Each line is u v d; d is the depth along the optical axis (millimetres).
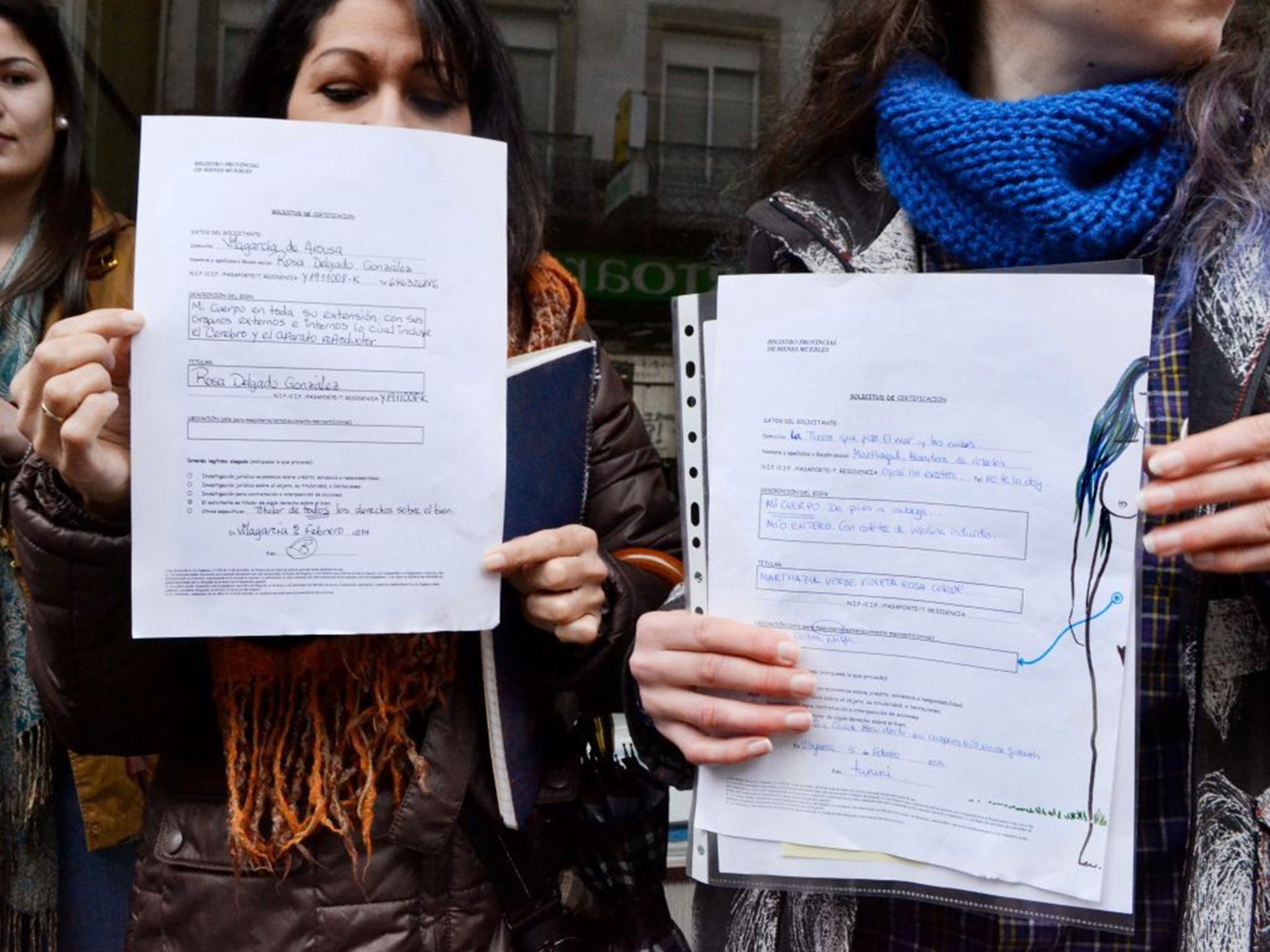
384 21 1163
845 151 1009
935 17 958
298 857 1093
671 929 1286
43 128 1704
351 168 998
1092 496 750
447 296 1020
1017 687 776
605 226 3334
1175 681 799
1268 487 680
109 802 1649
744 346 852
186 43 3080
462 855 1147
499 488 1038
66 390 934
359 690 1100
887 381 809
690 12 3193
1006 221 823
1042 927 833
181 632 969
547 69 3291
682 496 895
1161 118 793
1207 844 763
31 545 1028
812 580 836
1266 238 775
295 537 991
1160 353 812
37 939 1626
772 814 856
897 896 849
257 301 979
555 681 1179
